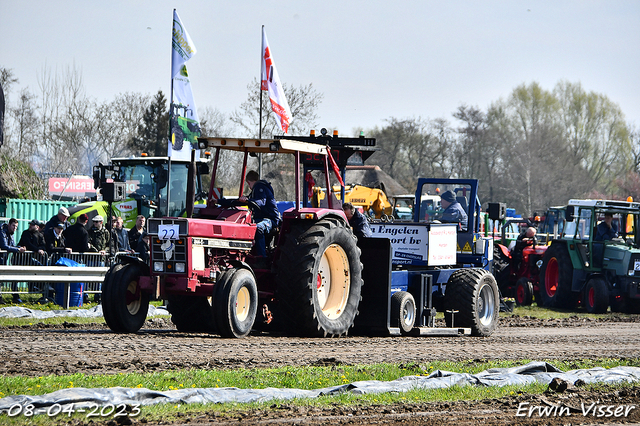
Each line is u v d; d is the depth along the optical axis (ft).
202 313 129.59
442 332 144.15
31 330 123.24
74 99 602.85
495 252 258.57
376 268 136.67
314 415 68.03
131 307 122.31
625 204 240.94
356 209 139.54
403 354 111.55
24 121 603.67
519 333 161.27
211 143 128.47
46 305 178.70
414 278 146.92
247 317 119.44
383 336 138.00
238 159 210.79
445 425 67.46
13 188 388.98
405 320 140.26
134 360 88.74
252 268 128.47
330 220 128.57
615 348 136.46
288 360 97.66
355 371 90.02
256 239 130.41
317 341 120.98
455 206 176.24
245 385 77.87
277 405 70.54
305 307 121.90
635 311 239.09
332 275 131.13
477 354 117.50
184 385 75.25
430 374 89.04
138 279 122.72
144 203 222.28
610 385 90.68
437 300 158.10
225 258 123.75
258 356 99.60
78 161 606.96
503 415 72.69
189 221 115.75
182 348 102.42
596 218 241.76
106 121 640.99
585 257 242.78
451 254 160.25
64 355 91.91
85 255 188.03
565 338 151.74
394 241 153.58
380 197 262.88
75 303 181.37
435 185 179.32
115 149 643.45
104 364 86.12
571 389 86.17
